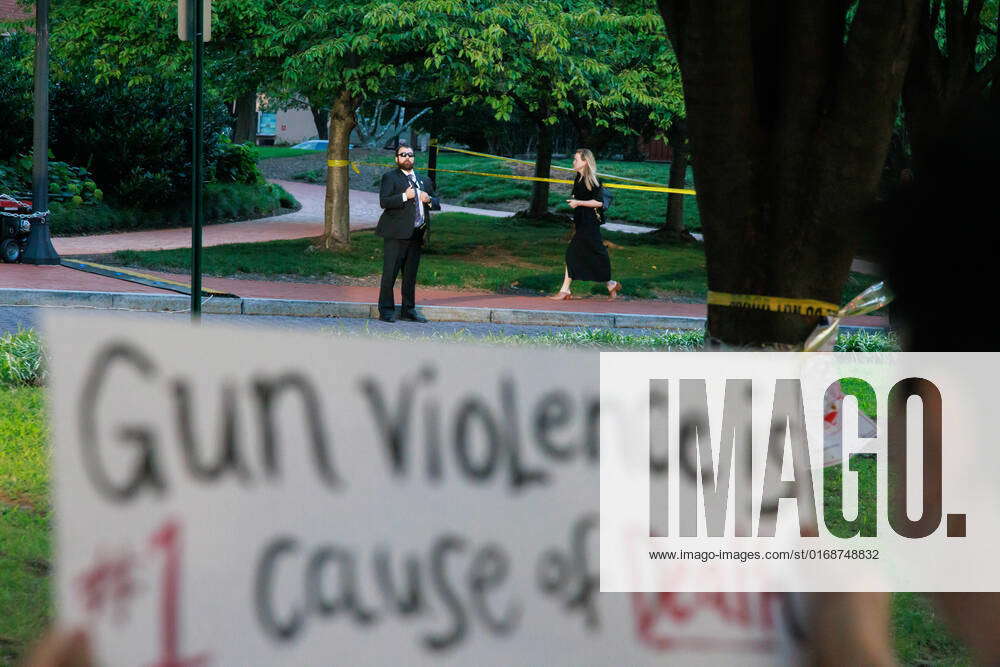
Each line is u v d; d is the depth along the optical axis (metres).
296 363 2.66
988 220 2.79
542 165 46.19
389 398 2.78
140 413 2.50
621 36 31.80
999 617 3.02
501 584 2.92
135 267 25.81
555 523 3.01
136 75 30.66
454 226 42.53
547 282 27.78
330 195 30.33
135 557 2.50
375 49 27.59
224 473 2.59
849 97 4.58
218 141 44.78
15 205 24.56
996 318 2.82
